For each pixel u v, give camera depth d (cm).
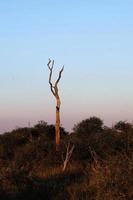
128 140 2255
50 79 3512
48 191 1895
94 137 3347
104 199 1558
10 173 2075
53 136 4628
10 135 4138
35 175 2197
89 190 1730
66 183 1980
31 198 1828
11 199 1808
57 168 2625
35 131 4538
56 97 3512
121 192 1542
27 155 3159
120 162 1650
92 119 4819
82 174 2181
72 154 3042
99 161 1911
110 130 3466
